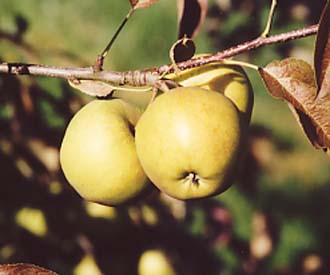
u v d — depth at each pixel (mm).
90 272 1243
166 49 2650
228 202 1576
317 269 1605
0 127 1321
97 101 898
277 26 1630
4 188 1269
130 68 2598
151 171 843
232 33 1671
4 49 1407
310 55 1699
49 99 1360
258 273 1526
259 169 1598
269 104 2367
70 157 881
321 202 2127
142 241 1267
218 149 819
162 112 825
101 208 1240
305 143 2289
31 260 1258
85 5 2605
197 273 1380
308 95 863
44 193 1270
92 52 2549
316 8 1588
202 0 982
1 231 1258
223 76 902
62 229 1253
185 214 1369
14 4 2426
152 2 903
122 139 875
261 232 1551
